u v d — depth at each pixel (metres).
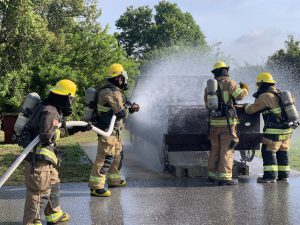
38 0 18.14
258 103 6.61
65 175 7.18
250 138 6.77
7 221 4.82
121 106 5.72
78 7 19.48
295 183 6.70
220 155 6.53
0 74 15.02
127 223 4.74
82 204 5.50
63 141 11.63
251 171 7.64
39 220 4.29
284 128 6.69
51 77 15.63
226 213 5.11
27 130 4.35
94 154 9.27
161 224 4.71
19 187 6.38
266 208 5.30
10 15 14.26
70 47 17.16
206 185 6.55
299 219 4.87
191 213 5.10
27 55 15.24
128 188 6.37
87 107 5.95
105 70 17.25
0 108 15.13
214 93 6.32
